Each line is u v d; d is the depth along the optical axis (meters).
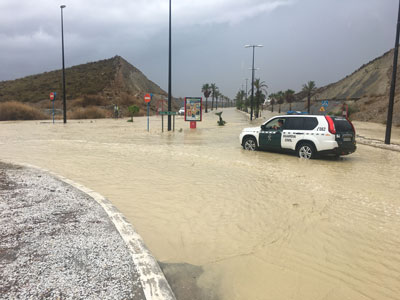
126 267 3.08
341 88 104.12
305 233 4.39
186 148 12.96
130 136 17.75
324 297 2.94
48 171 7.47
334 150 10.46
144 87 100.31
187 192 6.30
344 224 4.73
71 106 53.91
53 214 4.50
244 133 12.83
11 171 7.38
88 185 6.71
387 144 15.83
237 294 2.96
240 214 5.09
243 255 3.73
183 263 3.52
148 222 4.70
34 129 22.27
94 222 4.25
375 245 4.04
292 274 3.33
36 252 3.32
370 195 6.33
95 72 84.88
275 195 6.20
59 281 2.78
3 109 35.41
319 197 6.12
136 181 7.14
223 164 9.46
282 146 11.64
